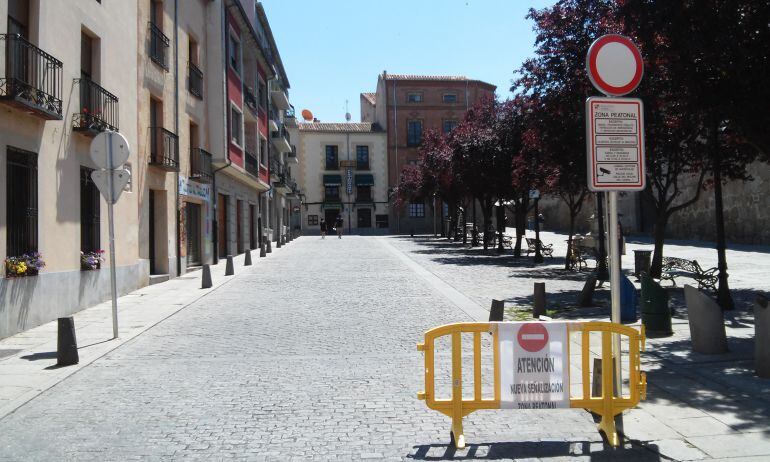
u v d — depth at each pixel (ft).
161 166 56.34
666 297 29.66
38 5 34.55
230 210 91.61
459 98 212.43
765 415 17.66
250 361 25.93
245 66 102.99
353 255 93.81
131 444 16.33
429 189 148.36
